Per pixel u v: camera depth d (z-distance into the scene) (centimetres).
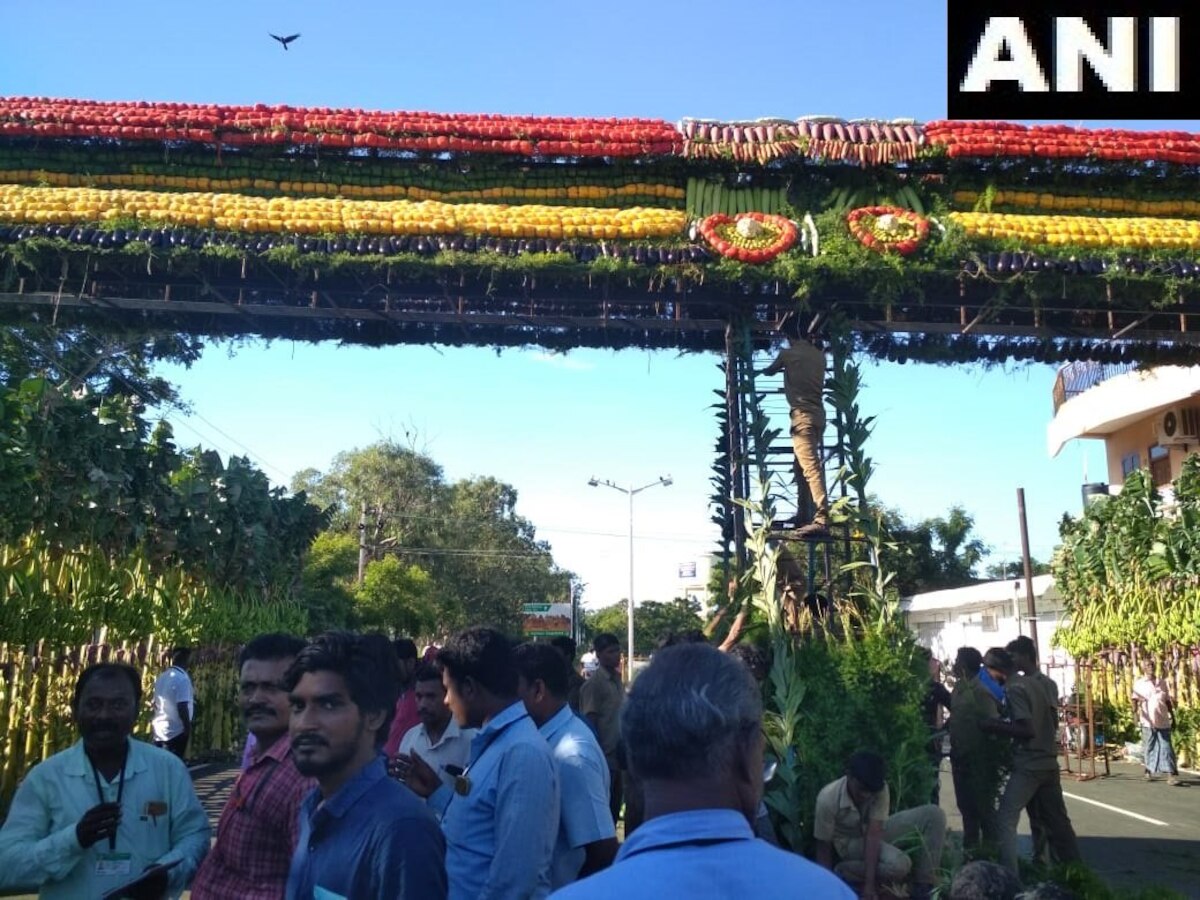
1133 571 1867
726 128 934
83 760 384
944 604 3164
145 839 380
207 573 1677
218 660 1705
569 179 934
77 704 383
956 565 4194
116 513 1243
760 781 203
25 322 907
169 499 1413
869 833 605
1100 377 2202
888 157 901
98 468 1152
